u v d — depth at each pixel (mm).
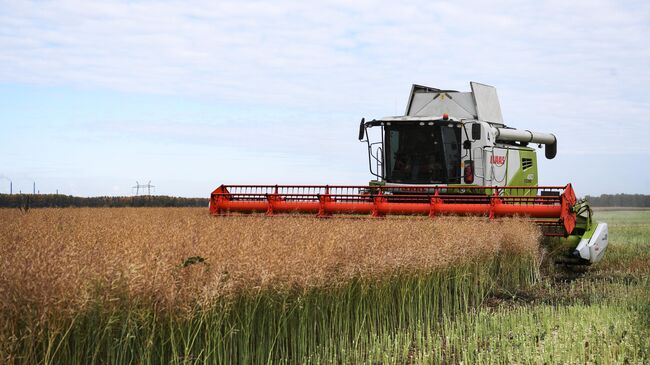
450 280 10680
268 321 7098
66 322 5270
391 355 7684
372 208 15031
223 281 6340
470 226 12344
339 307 8172
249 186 15969
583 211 14836
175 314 5852
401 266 9000
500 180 16578
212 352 6434
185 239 7895
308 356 7449
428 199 15398
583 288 12633
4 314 4875
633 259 16875
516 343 7859
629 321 8758
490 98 17562
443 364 7402
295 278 7062
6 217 13930
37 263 5406
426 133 15938
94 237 8148
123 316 5598
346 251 8336
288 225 10641
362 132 16438
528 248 12805
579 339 7832
